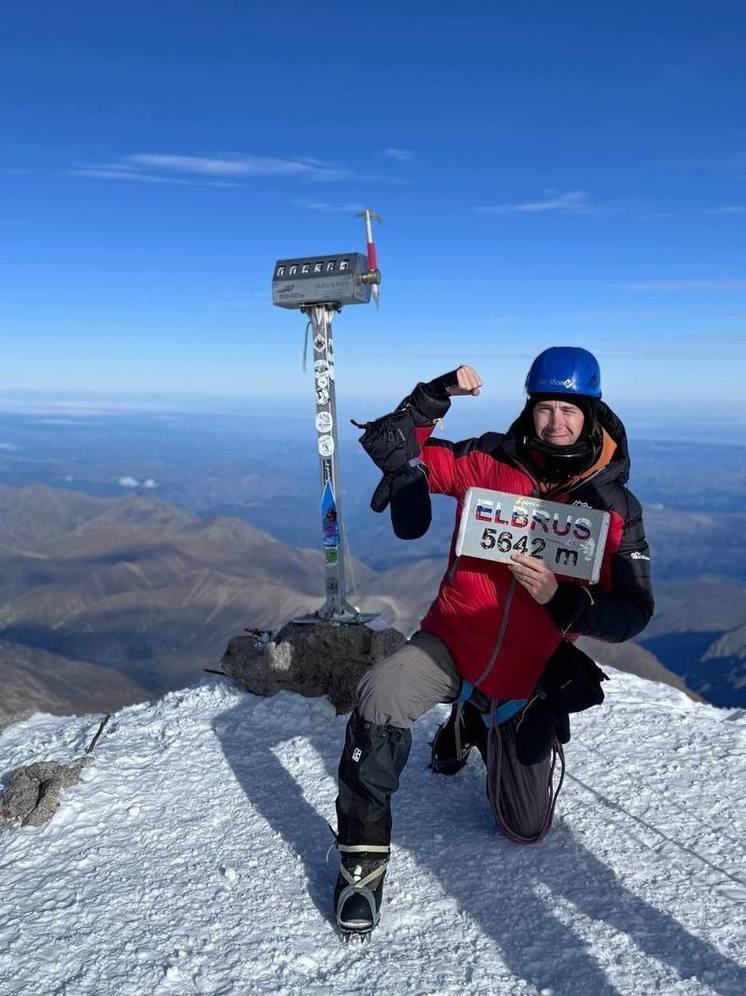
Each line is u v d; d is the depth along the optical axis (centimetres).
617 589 218
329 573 383
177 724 351
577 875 230
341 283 350
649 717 346
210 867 243
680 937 199
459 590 231
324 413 372
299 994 186
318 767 309
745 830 252
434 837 256
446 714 359
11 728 374
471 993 184
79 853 254
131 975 194
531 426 221
